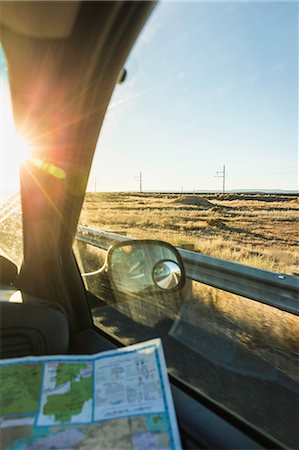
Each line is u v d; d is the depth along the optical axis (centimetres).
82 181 168
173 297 248
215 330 237
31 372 123
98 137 158
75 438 102
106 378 121
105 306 223
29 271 181
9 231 192
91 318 202
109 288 229
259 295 287
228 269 290
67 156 160
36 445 100
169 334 222
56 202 171
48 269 183
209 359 210
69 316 189
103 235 249
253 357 220
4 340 143
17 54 142
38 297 181
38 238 178
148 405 111
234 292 278
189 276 266
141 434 103
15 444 100
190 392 146
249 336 241
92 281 224
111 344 179
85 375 122
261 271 316
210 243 429
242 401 177
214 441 115
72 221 181
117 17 120
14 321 145
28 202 172
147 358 126
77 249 213
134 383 118
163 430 104
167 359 205
